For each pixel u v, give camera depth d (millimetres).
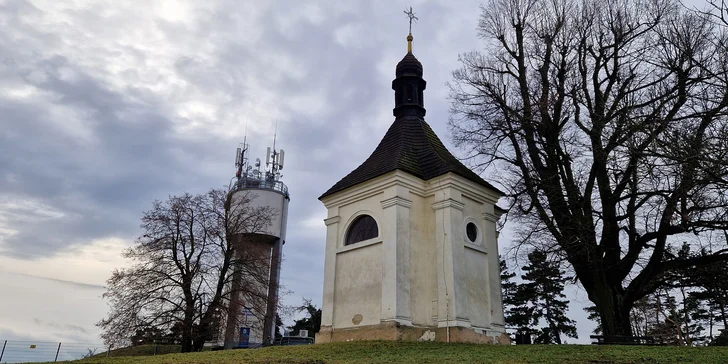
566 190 22953
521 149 25203
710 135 14680
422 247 21656
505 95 25656
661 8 23266
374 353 15820
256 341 42688
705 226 18172
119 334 32344
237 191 48125
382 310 20078
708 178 13953
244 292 35375
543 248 22969
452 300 20062
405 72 27938
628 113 18375
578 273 22734
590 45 24188
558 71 25047
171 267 34344
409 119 26500
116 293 33656
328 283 22688
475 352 14930
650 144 16266
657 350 14117
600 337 19125
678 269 23906
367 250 21750
